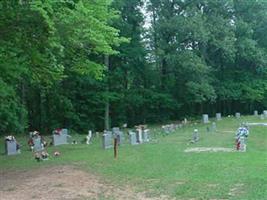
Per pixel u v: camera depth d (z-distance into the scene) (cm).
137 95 5394
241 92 6125
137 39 5366
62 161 2175
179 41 5434
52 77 2184
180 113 5959
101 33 2044
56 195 1434
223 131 3862
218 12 5731
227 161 2023
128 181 1638
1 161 2295
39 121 4850
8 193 1487
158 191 1467
